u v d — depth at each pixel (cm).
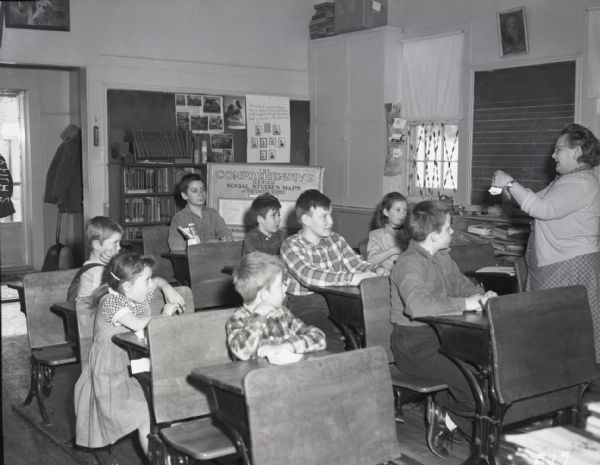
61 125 893
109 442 304
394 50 790
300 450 221
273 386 218
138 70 773
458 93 734
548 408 323
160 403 266
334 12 841
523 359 294
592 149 390
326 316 406
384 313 345
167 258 592
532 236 414
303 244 404
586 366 319
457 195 745
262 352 255
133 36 767
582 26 618
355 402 234
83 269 364
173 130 791
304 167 695
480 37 707
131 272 305
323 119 877
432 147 771
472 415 310
